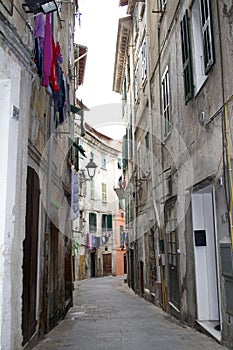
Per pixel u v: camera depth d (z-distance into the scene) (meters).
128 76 20.95
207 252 7.96
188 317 8.48
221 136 6.38
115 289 21.78
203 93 7.39
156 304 12.85
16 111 5.00
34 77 6.26
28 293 5.94
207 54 6.95
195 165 8.00
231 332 5.89
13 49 4.90
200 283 7.88
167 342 6.65
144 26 15.04
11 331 4.78
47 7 5.45
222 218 6.32
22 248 5.36
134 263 19.20
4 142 4.77
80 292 19.89
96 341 6.91
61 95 9.27
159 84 12.09
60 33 11.23
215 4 6.57
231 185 5.90
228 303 6.00
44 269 7.68
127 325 8.72
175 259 9.95
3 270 4.55
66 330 8.34
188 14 8.30
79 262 29.78
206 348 6.09
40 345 6.69
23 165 5.45
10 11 4.84
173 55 10.03
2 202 4.66
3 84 4.86
